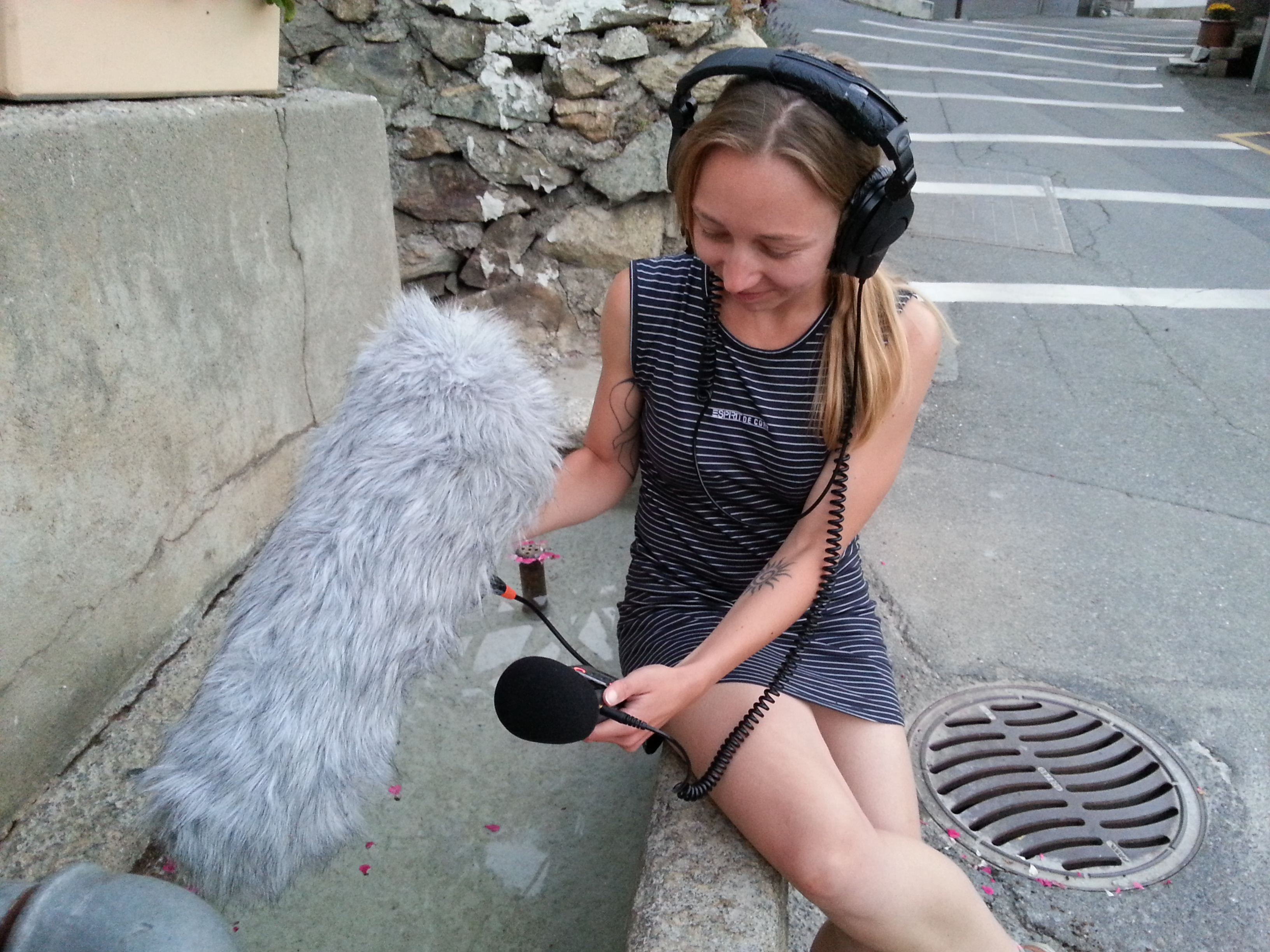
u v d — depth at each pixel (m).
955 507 2.87
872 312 1.37
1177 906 1.72
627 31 3.07
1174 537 2.76
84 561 1.66
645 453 1.64
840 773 1.40
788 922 1.44
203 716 1.10
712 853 1.42
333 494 1.13
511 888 1.75
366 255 2.59
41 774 1.60
